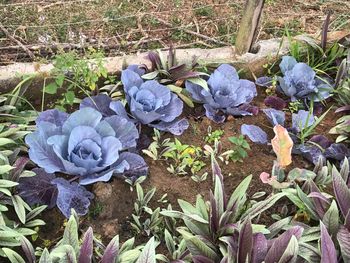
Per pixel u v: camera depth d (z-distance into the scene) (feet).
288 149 3.77
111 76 4.53
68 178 3.90
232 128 4.46
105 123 3.87
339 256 3.44
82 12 5.42
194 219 3.53
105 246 3.51
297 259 3.39
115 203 3.81
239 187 3.66
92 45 5.09
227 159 4.20
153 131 4.35
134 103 4.16
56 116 4.06
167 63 4.64
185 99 4.51
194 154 4.20
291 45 4.89
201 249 3.36
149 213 3.79
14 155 3.81
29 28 5.16
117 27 5.33
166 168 4.12
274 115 4.44
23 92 4.33
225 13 5.62
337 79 4.74
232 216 3.56
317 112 4.68
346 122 4.36
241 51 4.84
